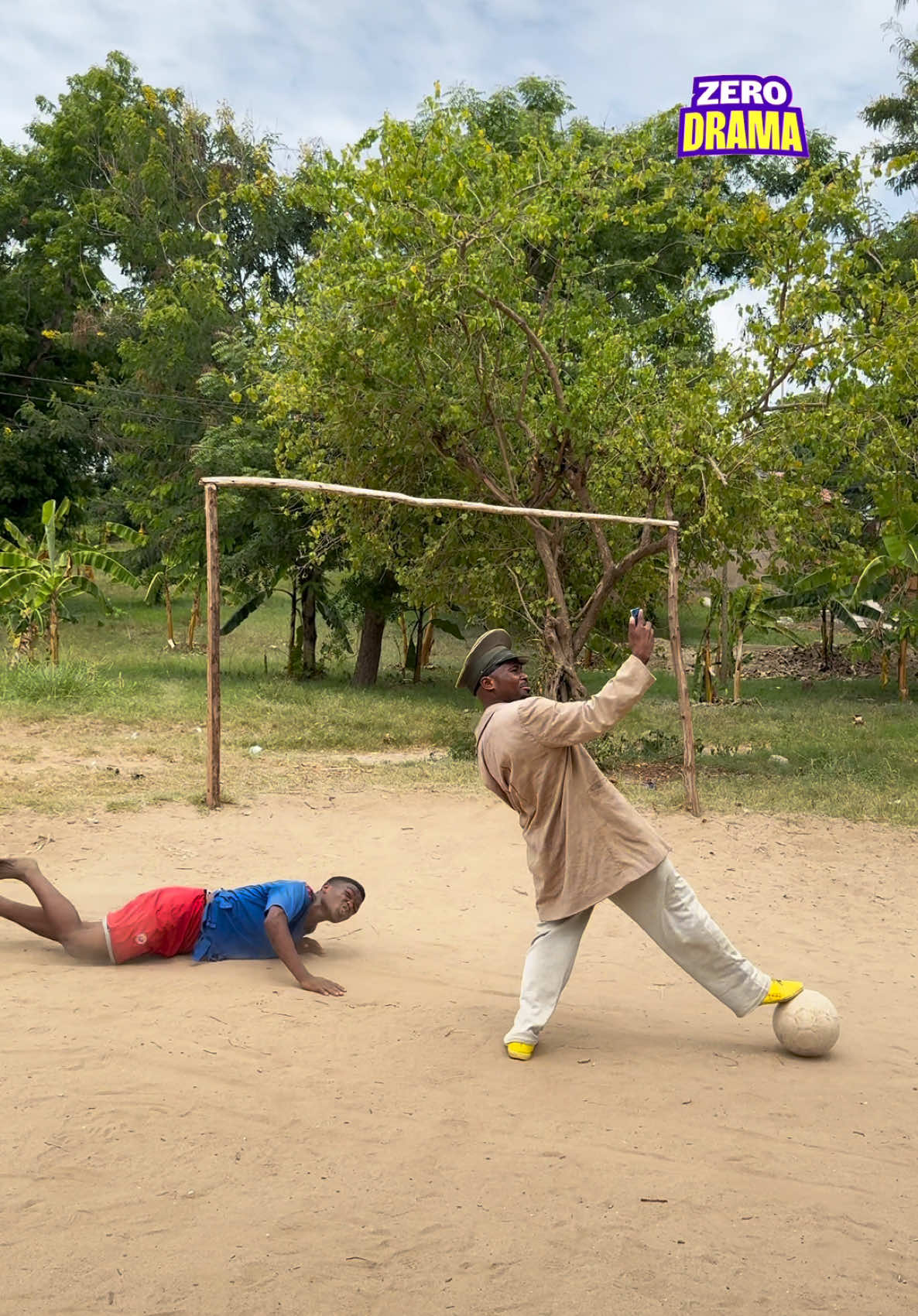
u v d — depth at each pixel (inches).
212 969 205.3
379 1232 124.3
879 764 512.1
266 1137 143.7
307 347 496.1
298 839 333.7
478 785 428.1
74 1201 126.1
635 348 502.3
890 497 516.4
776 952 254.5
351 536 571.5
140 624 1179.9
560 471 498.3
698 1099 163.3
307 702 701.9
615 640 610.5
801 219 444.5
